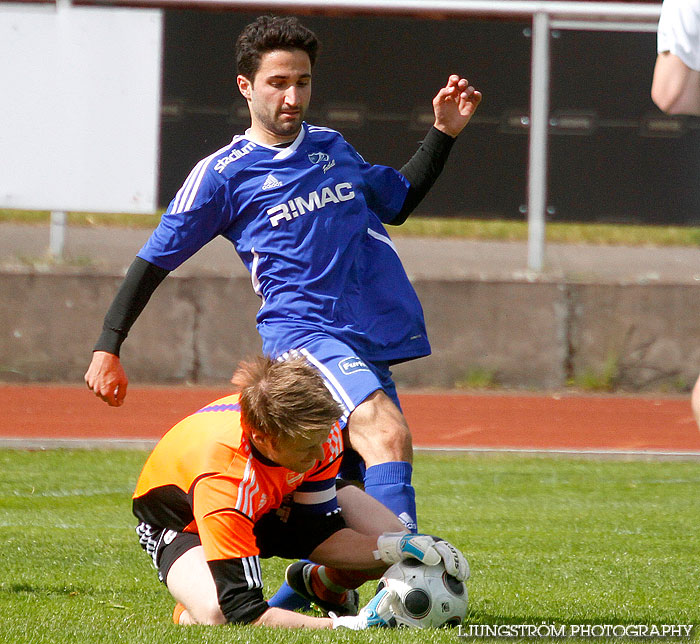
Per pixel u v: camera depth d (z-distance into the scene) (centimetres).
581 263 4731
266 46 1302
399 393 3912
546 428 3288
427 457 2830
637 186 4391
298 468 1037
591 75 4381
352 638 975
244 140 1344
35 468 2528
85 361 4022
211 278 4053
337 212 1321
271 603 1275
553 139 4403
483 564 1545
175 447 1108
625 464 2725
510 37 4297
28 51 4034
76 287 4025
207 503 1044
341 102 4300
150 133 4062
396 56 4291
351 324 1309
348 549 1122
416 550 1081
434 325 4062
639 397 3919
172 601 1279
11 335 4006
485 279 4069
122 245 4650
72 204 4066
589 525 1889
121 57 4047
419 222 5472
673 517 1978
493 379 4053
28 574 1434
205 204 1312
